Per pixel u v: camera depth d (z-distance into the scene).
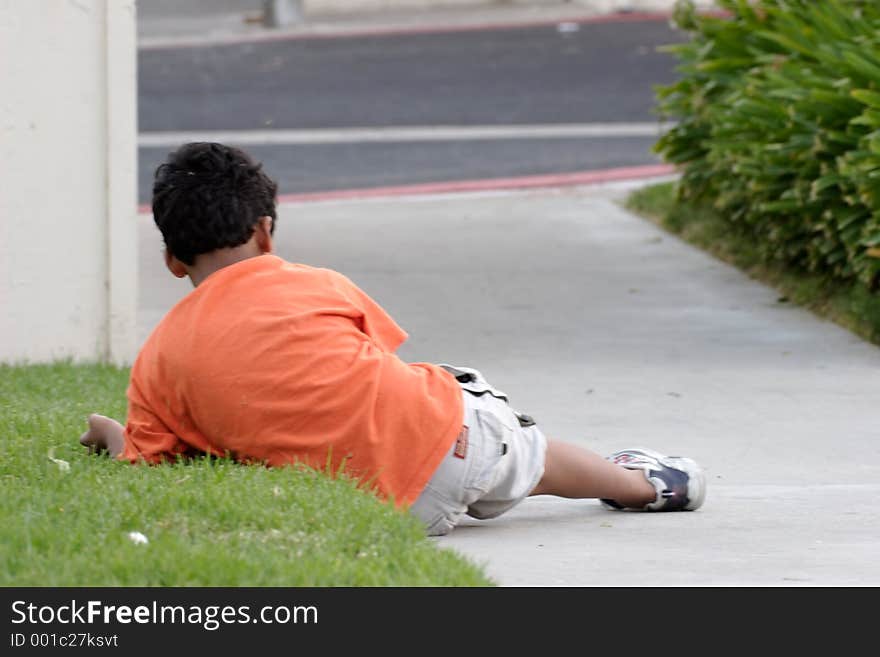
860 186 18.89
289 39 63.03
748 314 21.28
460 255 26.11
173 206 10.65
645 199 30.61
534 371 18.02
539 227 28.91
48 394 14.96
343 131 42.75
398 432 10.32
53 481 10.53
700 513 11.75
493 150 39.41
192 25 67.94
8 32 17.23
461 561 9.25
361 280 23.86
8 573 8.66
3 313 17.53
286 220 30.05
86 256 18.02
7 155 17.38
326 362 10.32
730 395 16.66
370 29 65.38
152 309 21.73
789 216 22.22
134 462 10.93
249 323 10.41
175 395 10.62
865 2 23.80
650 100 47.12
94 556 8.88
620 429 15.12
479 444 10.47
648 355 18.89
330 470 10.28
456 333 20.25
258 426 10.38
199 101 47.97
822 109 20.64
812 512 11.75
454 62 55.81
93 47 17.77
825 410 15.91
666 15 67.06
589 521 11.49
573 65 54.34
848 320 20.16
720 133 23.73
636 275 24.22
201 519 9.58
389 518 9.59
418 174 36.22
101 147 17.94
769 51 25.39
